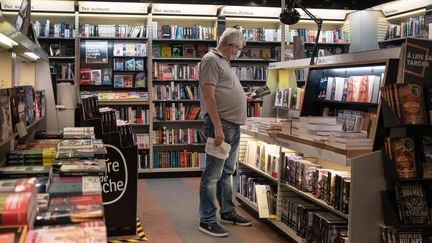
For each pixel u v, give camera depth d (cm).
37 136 414
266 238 452
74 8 779
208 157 450
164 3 788
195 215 536
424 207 314
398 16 822
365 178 312
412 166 308
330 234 352
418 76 318
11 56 331
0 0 739
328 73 475
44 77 503
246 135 571
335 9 845
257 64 867
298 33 856
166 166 806
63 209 163
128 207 426
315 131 379
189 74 825
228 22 868
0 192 153
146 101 805
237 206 577
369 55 354
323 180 378
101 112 416
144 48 805
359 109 424
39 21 811
